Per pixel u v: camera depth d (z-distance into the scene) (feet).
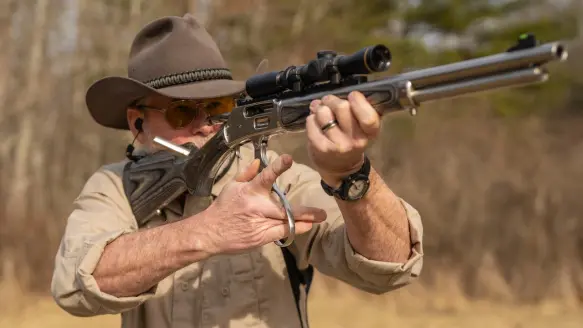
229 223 8.18
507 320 38.42
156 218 10.04
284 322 9.42
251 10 57.31
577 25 62.85
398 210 8.57
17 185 46.70
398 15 61.67
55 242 45.80
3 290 40.22
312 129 7.30
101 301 8.43
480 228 51.85
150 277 8.38
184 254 8.27
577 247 50.37
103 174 10.25
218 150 8.93
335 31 59.77
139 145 11.19
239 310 9.34
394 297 43.47
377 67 7.06
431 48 62.54
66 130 50.42
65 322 35.27
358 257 8.64
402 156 56.29
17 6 51.11
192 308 9.45
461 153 55.93
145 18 53.01
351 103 7.07
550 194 51.98
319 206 9.41
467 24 62.03
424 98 6.84
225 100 10.19
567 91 63.82
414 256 8.77
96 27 52.49
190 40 10.07
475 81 6.53
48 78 51.24
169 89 9.91
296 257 9.73
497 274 48.80
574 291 47.32
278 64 58.18
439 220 52.54
